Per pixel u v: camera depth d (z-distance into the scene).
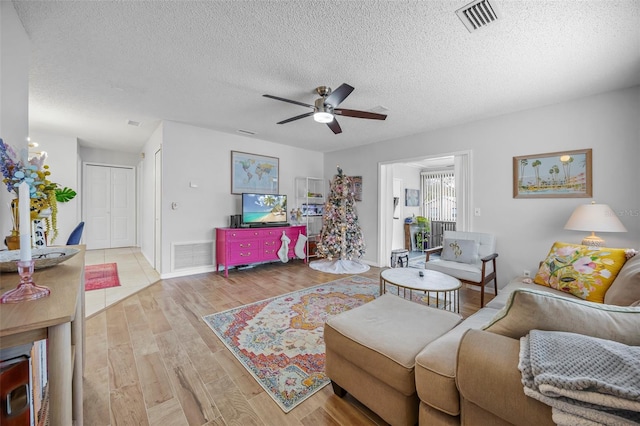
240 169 4.73
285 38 1.97
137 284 3.65
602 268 1.98
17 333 0.71
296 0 1.61
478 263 3.27
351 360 1.44
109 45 2.06
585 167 2.90
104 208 6.36
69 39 1.98
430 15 1.72
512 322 1.01
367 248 5.16
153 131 4.50
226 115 3.64
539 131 3.19
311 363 1.91
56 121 3.93
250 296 3.26
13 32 1.65
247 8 1.67
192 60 2.27
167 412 1.45
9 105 1.60
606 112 2.79
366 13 1.71
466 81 2.59
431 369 1.12
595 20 1.75
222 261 4.21
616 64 2.27
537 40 1.96
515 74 2.46
